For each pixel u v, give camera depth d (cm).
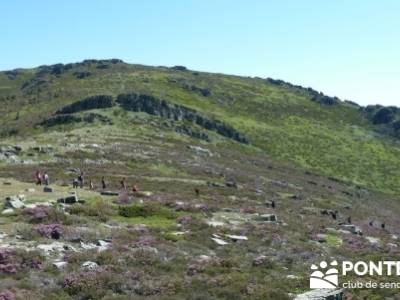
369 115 19388
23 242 2634
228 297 2152
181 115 12444
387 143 16175
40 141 8475
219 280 2341
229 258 2830
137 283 2214
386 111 18875
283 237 3722
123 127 10562
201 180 6894
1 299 1827
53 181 5350
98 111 11362
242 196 5991
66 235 2823
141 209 3925
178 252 2820
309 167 12319
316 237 4059
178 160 8181
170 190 5547
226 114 15075
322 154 13525
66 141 8481
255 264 2850
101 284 2136
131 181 5909
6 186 4550
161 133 10769
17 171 5909
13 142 8688
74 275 2170
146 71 19375
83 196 4322
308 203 6731
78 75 18812
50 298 1942
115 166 7044
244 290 2245
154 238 3036
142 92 13425
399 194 11706
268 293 2211
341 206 7462
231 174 7925
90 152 7725
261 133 14000
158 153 8388
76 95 14212
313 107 18925
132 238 2992
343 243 4072
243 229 3753
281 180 8669
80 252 2550
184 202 4659
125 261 2505
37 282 2098
